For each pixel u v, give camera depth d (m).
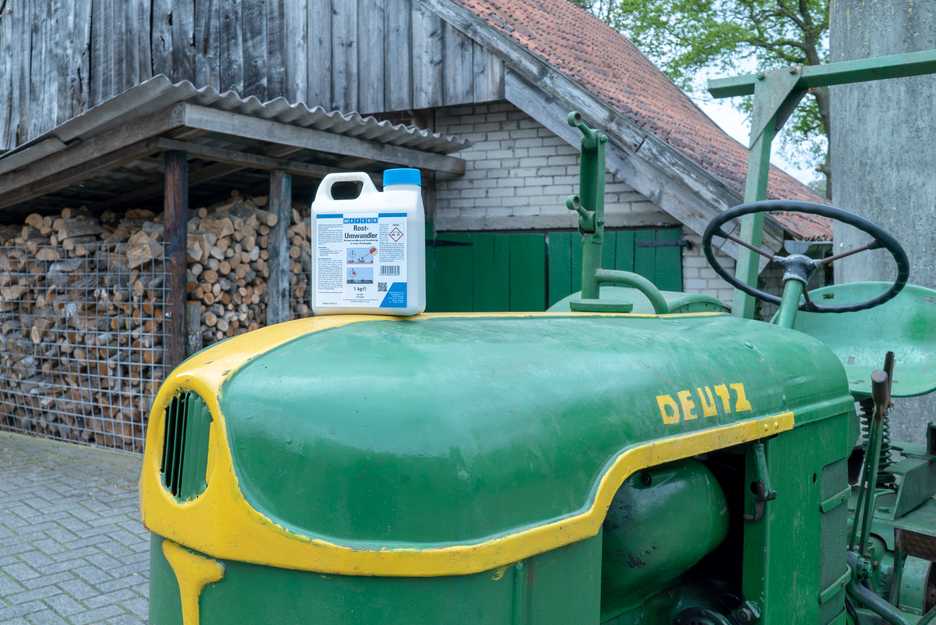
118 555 3.85
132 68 9.30
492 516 1.08
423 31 7.63
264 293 6.39
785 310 2.20
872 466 2.08
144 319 5.79
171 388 1.25
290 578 1.10
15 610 3.22
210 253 5.78
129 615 3.19
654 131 6.52
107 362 5.98
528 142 7.43
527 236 7.24
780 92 2.79
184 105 4.72
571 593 1.19
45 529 4.21
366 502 1.06
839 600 1.96
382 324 1.35
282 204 6.20
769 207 2.25
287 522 1.09
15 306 6.77
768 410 1.62
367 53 8.02
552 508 1.15
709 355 1.58
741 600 1.69
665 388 1.40
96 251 6.18
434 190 7.83
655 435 1.33
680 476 1.52
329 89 8.29
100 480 5.18
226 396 1.18
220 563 1.15
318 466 1.08
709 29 16.59
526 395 1.19
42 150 5.34
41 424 6.56
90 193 6.82
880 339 2.80
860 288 2.95
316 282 1.45
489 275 7.44
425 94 7.66
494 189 7.58
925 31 4.62
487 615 1.08
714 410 1.47
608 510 1.43
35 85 9.41
